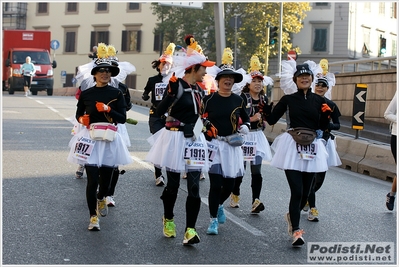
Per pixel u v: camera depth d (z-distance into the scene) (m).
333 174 14.62
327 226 9.11
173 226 8.00
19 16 66.56
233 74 8.30
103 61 8.23
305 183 8.33
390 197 10.20
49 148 14.85
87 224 8.48
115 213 9.15
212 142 8.30
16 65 38.62
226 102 8.41
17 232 7.96
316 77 9.52
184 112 7.74
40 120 20.67
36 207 9.27
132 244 7.65
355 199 11.35
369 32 56.03
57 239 7.73
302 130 8.13
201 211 9.59
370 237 8.53
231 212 9.70
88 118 8.13
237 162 8.47
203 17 50.09
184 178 12.17
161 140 7.82
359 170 15.23
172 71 7.87
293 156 8.09
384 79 21.84
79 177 11.55
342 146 16.38
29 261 6.85
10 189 10.39
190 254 7.33
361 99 16.42
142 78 61.56
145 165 13.23
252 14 47.66
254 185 9.60
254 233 8.45
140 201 9.96
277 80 27.27
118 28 62.47
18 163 12.76
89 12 63.75
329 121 8.39
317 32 54.78
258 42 47.84
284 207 10.14
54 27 65.44
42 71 39.16
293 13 48.50
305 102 8.25
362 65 55.34
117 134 8.41
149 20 61.03
